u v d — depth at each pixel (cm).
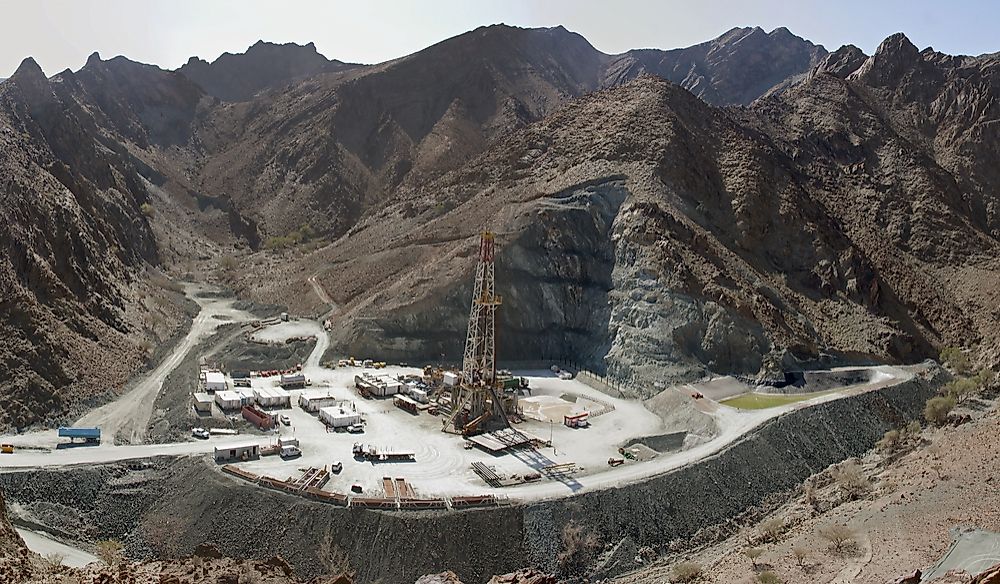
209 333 14175
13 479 8019
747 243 15038
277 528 7481
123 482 8344
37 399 9881
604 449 9631
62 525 7775
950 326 14988
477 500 7850
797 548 6053
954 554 4984
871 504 6762
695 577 6550
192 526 7688
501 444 9444
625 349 12738
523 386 12381
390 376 12144
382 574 7119
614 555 7625
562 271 14225
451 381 11469
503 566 7375
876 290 14700
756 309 13025
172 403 10544
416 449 9400
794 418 10244
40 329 10725
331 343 13538
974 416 10250
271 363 12725
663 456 9288
